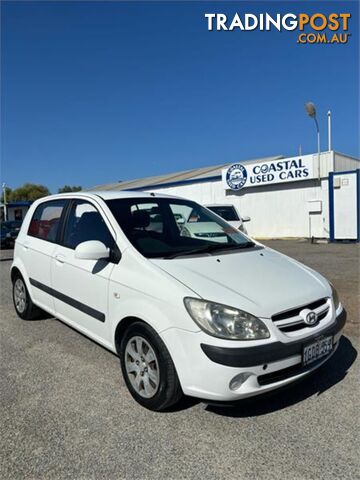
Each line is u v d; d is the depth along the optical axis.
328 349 3.17
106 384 3.62
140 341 3.21
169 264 3.30
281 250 13.41
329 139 16.95
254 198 19.72
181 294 2.92
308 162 17.14
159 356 2.99
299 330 2.99
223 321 2.78
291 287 3.22
